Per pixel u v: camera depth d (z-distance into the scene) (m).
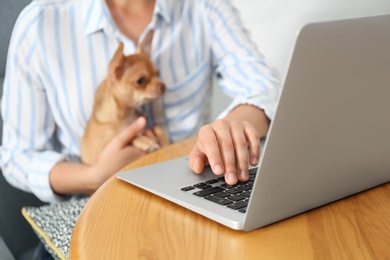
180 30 1.62
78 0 1.57
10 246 1.58
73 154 1.58
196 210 0.73
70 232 1.15
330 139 0.67
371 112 0.69
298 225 0.70
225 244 0.65
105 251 0.65
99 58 1.55
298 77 0.59
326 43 0.59
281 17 2.30
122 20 1.58
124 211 0.76
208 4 1.67
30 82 1.53
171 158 1.02
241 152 0.86
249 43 1.66
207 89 1.70
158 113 1.58
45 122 1.56
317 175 0.69
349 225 0.70
